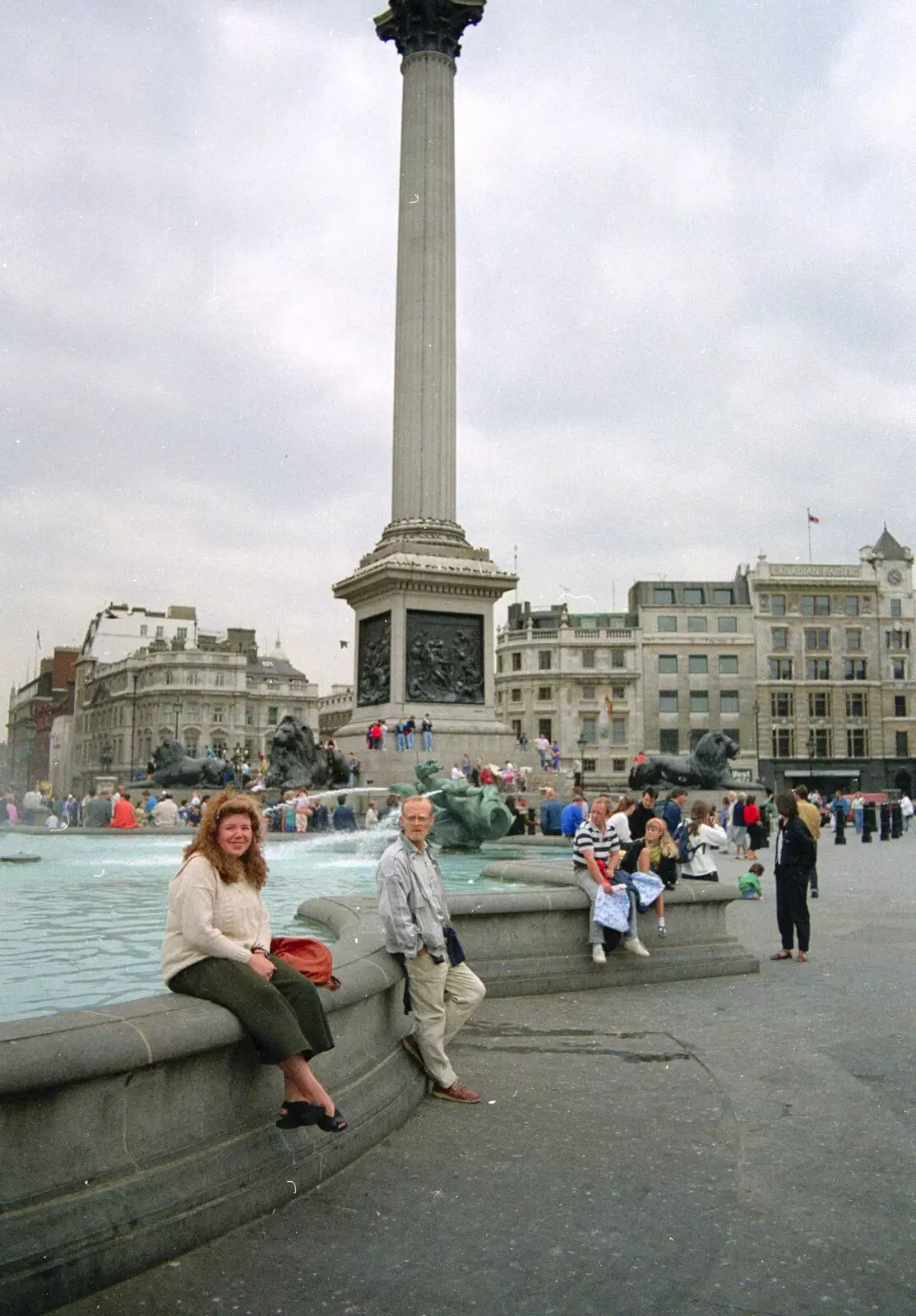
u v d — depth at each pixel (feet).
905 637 323.16
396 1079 21.79
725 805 111.24
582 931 35.14
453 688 120.88
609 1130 21.08
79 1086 14.74
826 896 63.31
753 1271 15.37
